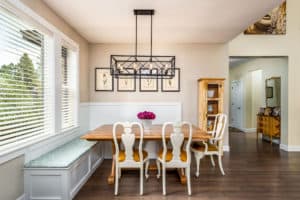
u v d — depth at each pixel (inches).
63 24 139.0
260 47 212.7
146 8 120.0
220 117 157.9
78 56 166.2
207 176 140.5
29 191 100.3
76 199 109.3
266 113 254.7
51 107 124.2
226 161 173.6
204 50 198.2
